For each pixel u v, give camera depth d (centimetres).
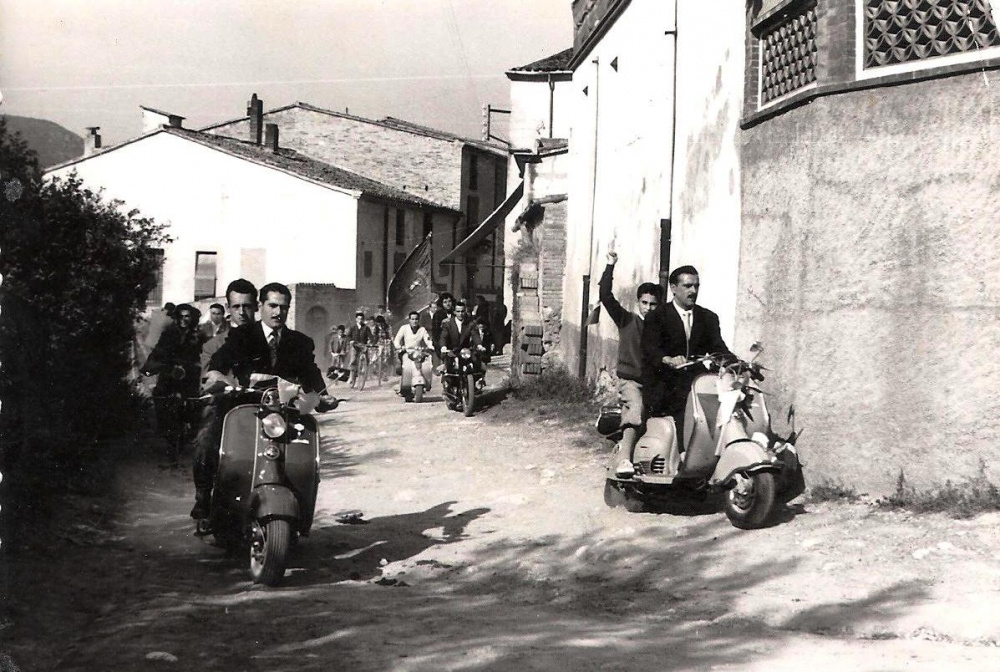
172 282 4878
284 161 5175
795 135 948
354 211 4784
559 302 2383
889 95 848
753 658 518
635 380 943
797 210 940
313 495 741
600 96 1969
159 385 1223
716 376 890
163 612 617
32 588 657
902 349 827
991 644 553
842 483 869
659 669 496
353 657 520
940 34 824
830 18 894
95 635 567
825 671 491
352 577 748
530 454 1320
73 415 1020
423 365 2166
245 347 753
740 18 1086
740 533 821
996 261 776
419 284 5359
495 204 6272
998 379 771
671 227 1363
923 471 808
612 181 1830
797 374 927
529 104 3478
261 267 4816
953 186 802
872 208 857
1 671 493
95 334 1092
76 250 1051
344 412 1948
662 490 920
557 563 788
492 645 544
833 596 649
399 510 1008
